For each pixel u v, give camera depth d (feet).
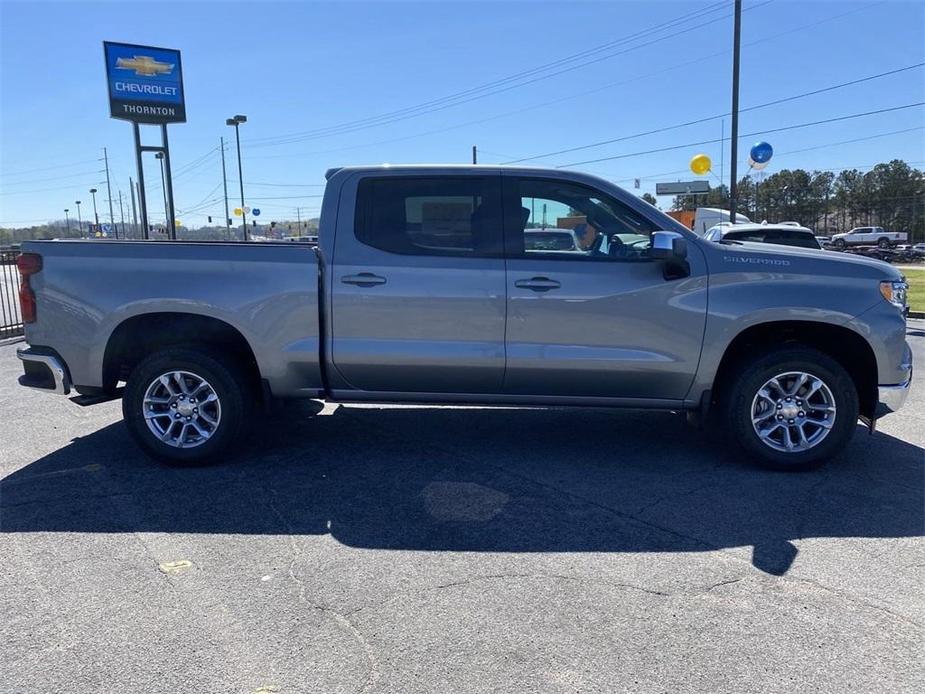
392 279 15.66
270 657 9.13
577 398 16.16
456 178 15.90
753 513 13.75
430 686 8.55
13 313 49.26
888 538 12.64
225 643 9.44
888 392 15.56
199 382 16.25
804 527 13.12
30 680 8.67
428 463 16.71
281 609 10.29
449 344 15.78
